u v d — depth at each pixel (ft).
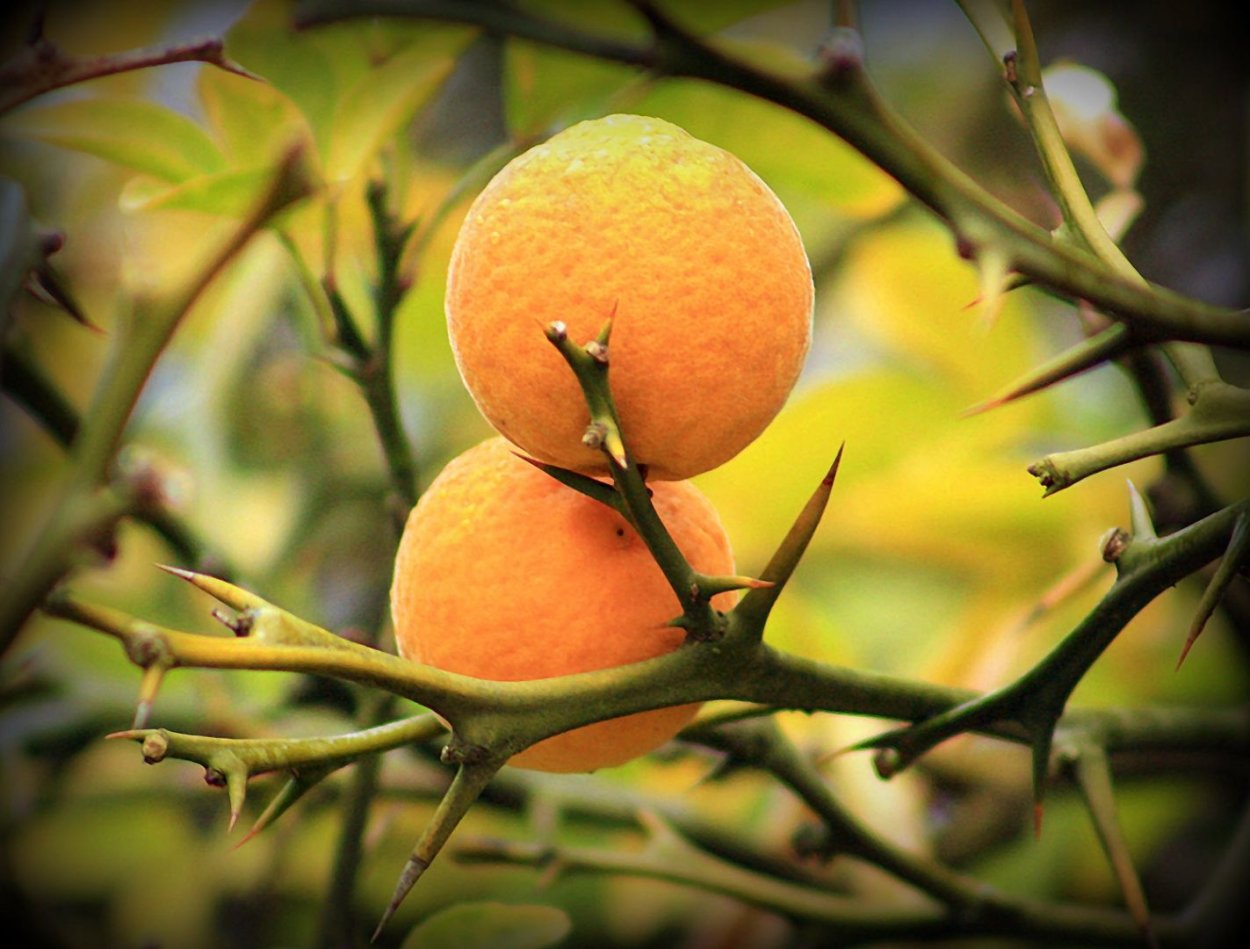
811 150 2.13
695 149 1.87
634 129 1.87
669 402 1.85
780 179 2.16
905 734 1.96
